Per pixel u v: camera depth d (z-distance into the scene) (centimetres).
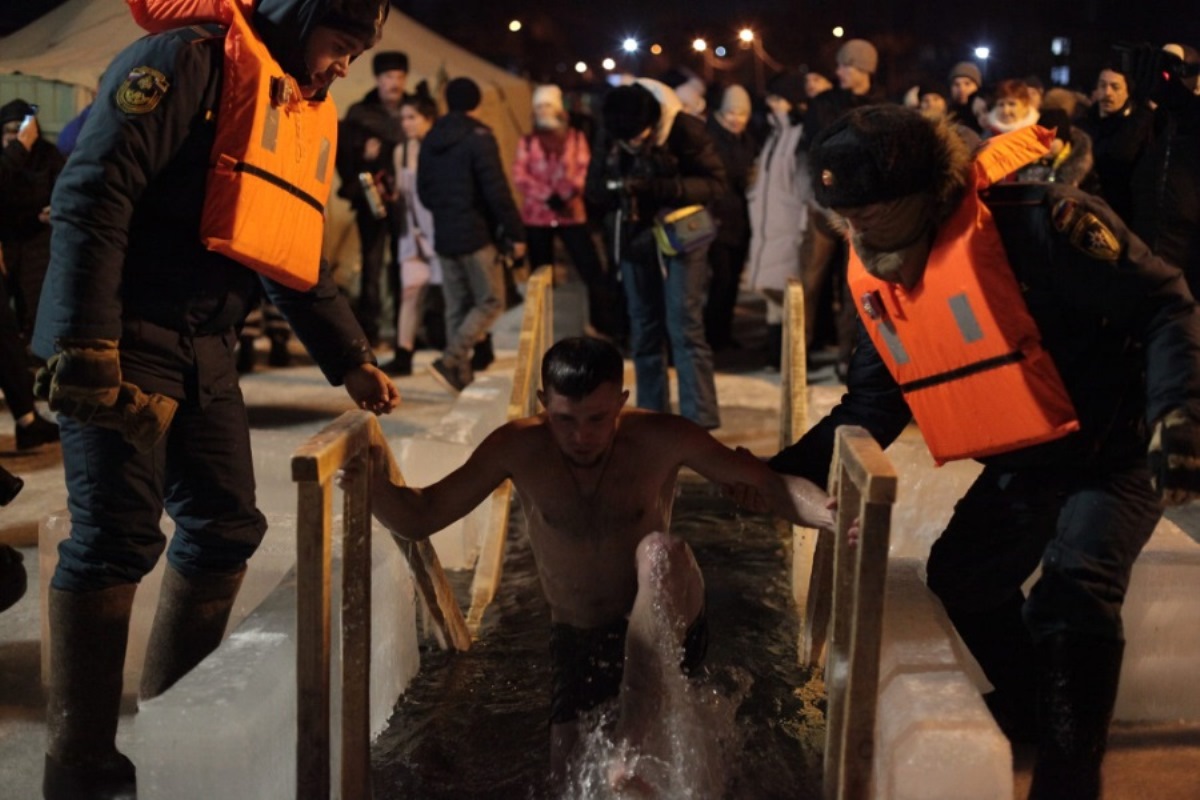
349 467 283
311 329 358
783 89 924
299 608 256
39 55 939
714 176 715
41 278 836
